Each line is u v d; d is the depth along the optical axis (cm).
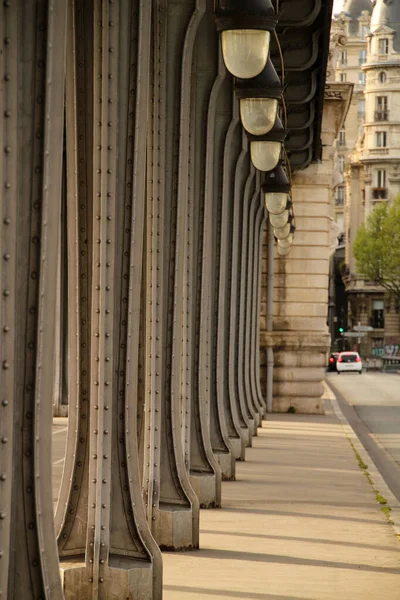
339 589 1350
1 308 789
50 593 879
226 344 2864
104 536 1196
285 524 1866
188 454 2012
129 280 1230
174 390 1628
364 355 17062
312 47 2788
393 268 14788
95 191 1211
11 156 794
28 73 842
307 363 4828
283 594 1305
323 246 4791
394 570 1487
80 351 1234
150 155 1572
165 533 1586
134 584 1188
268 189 2375
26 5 840
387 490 2395
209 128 2002
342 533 1791
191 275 1927
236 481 2472
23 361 859
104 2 1198
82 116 1234
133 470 1226
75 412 1234
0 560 786
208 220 2012
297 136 4006
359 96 18950
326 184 4781
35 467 866
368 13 19025
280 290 4816
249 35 1231
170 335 1633
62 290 4069
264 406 4481
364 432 4344
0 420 789
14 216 795
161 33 1571
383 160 16700
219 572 1431
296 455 3112
